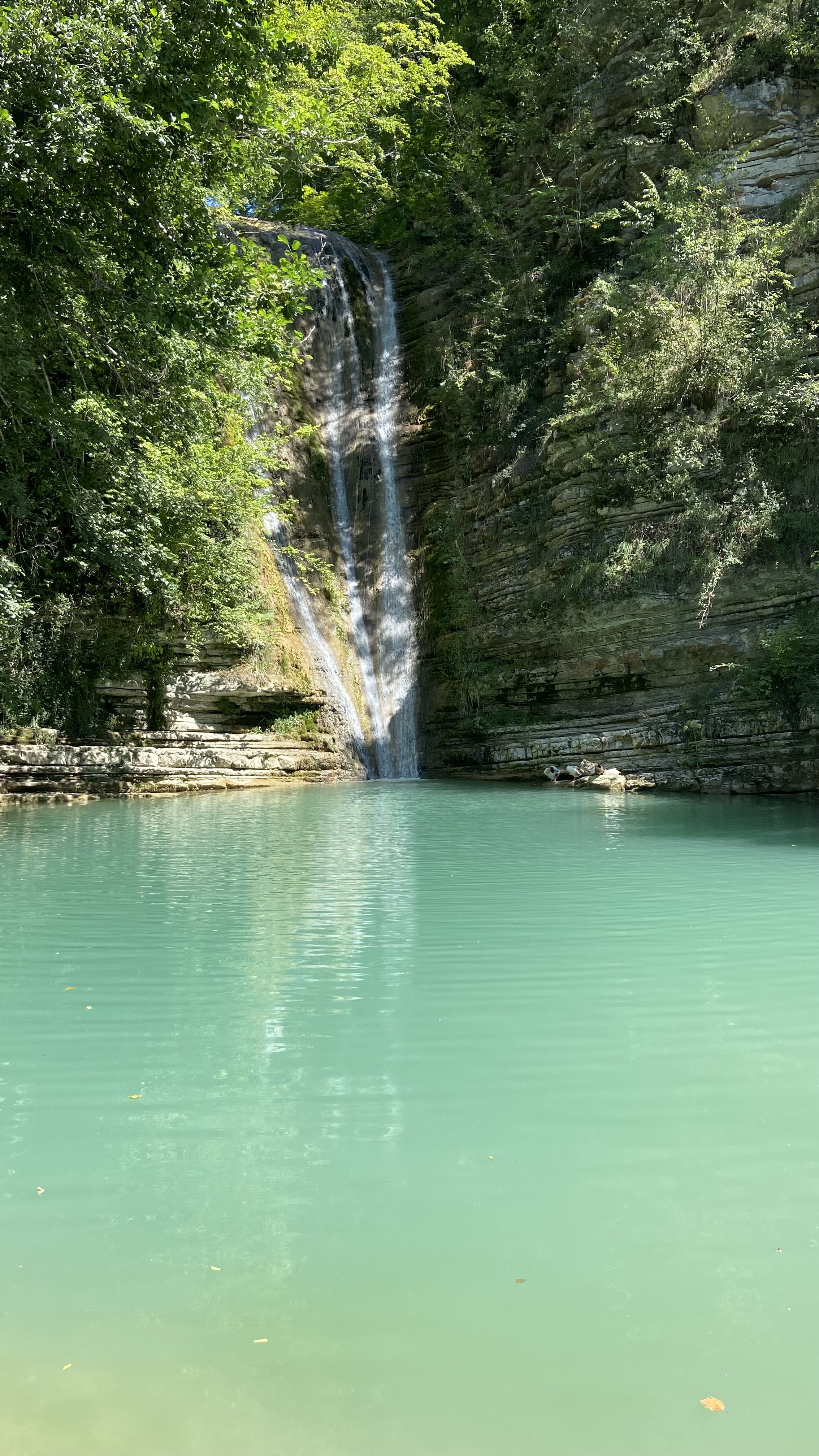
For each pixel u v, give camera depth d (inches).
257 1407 87.4
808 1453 82.0
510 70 1201.4
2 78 419.2
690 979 230.5
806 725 687.7
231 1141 143.6
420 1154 139.3
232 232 1058.7
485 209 1191.6
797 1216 122.1
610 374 868.0
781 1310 103.0
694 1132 146.1
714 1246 115.0
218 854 434.9
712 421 801.6
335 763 962.1
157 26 457.1
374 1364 93.9
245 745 867.4
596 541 858.8
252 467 917.8
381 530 1182.9
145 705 837.8
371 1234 117.6
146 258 513.7
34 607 762.2
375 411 1264.8
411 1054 180.1
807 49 882.8
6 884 360.8
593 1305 103.7
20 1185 130.4
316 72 1034.1
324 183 1385.3
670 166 979.9
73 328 624.1
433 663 1055.6
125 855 431.5
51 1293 105.4
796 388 759.1
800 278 826.8
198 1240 116.3
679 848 444.5
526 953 257.1
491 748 937.5
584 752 834.2
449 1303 103.8
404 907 315.9
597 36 1090.1
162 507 753.0
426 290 1325.0
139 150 470.3
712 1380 91.9
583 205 1081.4
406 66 1247.5
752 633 752.3
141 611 834.2
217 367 751.7
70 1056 179.9
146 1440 82.9
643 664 825.5
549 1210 123.3
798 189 878.4
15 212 476.7
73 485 705.0
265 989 223.8
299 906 319.9
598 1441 83.6
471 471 1095.0
